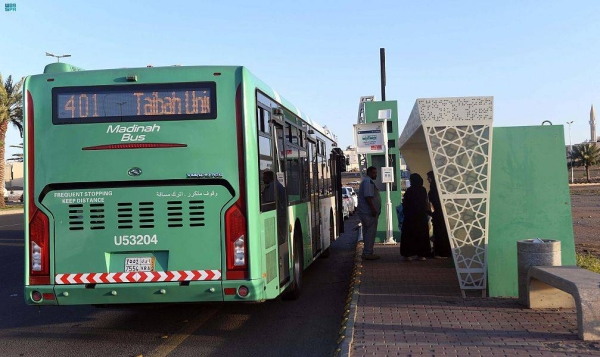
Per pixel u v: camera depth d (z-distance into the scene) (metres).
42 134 7.06
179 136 6.99
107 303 6.98
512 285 8.61
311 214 11.66
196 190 6.96
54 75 7.15
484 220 8.62
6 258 16.75
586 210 29.78
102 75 7.11
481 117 8.57
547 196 8.59
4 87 45.25
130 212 6.95
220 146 6.99
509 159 8.66
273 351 6.94
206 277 6.89
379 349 6.05
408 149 15.48
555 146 8.63
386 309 7.93
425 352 5.91
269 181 7.84
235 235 6.92
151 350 7.10
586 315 6.18
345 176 87.69
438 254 13.09
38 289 6.92
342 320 8.15
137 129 7.00
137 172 6.96
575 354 5.70
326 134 14.64
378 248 15.55
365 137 16.14
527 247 7.86
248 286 6.88
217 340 7.50
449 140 8.62
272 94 8.34
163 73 7.10
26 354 7.09
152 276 6.90
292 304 9.69
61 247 6.96
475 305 8.05
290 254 9.20
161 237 6.92
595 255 13.39
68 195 6.98
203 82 7.07
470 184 8.62
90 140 7.01
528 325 6.86
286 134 9.29
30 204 7.02
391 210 16.70
